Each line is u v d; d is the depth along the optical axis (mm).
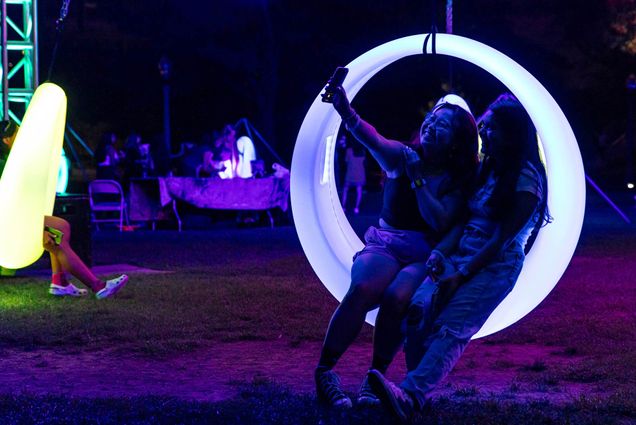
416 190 5324
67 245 10297
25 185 9883
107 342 7926
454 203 5336
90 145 39000
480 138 5617
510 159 5023
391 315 5383
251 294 10508
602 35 37156
